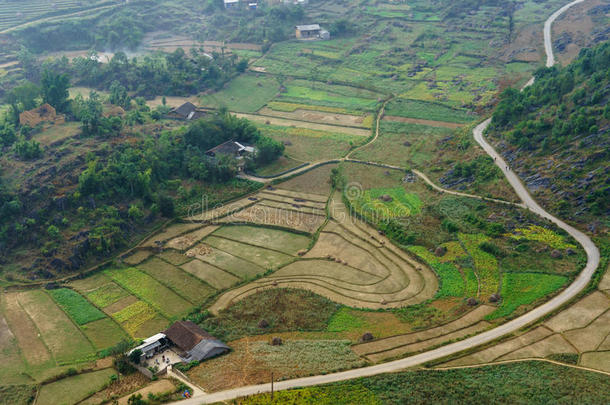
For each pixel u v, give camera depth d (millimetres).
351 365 77188
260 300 97562
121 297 101375
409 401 68750
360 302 96938
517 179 127688
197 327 88188
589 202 111062
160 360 81438
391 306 95125
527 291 93062
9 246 109938
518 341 80812
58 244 110688
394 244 114812
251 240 119812
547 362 75625
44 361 83375
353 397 69812
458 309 91125
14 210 112562
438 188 135875
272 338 86688
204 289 103125
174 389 73438
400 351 81188
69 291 102688
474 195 128625
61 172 125250
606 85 133125
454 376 73688
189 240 119750
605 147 117875
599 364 74438
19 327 91875
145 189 128000
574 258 99625
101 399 73625
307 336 87500
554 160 125625
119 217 120812
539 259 101438
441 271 103062
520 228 111000
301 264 109875
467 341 82062
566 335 81000
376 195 135625
